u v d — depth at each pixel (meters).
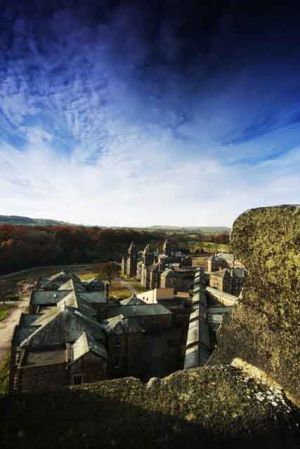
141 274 96.69
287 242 5.15
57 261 128.38
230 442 4.37
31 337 29.61
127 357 35.31
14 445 4.12
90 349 26.88
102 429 4.39
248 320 6.15
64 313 32.47
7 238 120.12
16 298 72.94
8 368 35.72
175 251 127.19
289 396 5.08
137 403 4.86
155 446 4.22
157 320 49.78
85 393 5.01
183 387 5.23
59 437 4.24
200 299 57.97
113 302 55.78
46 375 26.05
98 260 138.50
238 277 71.62
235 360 6.26
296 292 5.03
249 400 4.97
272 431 4.55
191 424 4.52
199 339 36.44
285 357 5.23
